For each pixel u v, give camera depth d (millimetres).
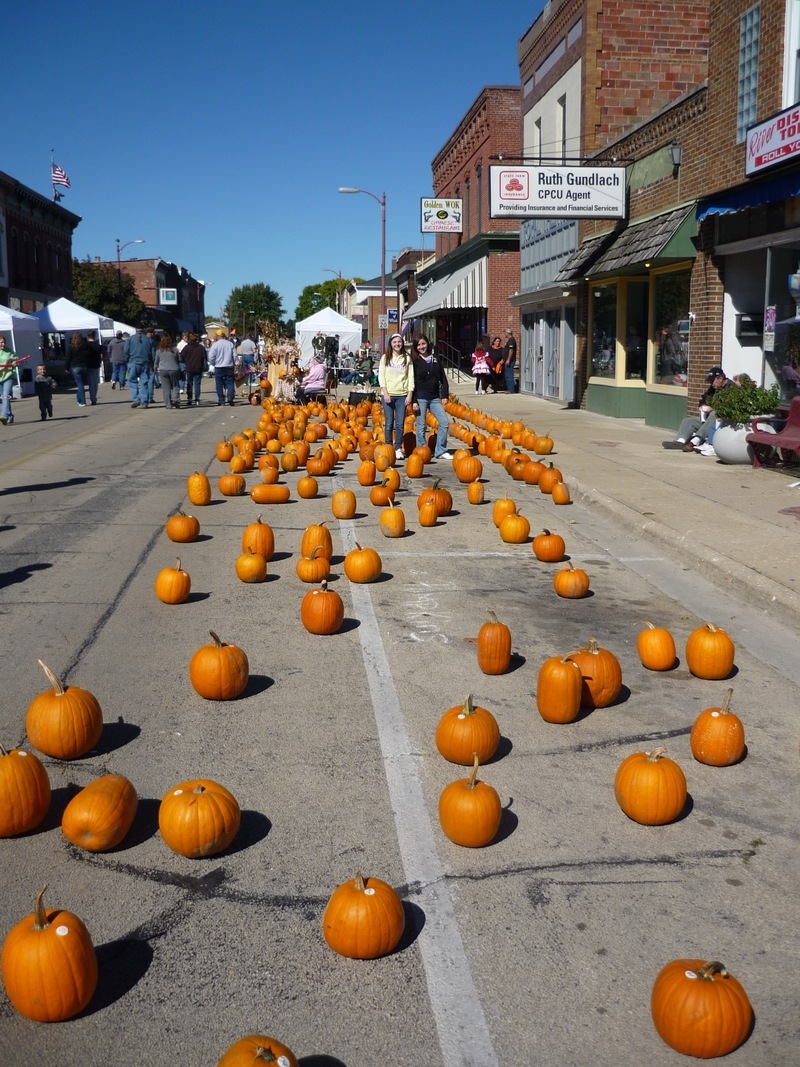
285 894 3643
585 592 7598
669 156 16703
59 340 52656
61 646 6316
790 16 12914
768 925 3467
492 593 7688
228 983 3168
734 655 6285
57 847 3984
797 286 13312
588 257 20984
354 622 6891
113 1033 2961
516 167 18469
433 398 15391
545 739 4996
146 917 3506
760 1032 2955
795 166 12273
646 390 19328
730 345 15445
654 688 5723
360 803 4309
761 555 8234
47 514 10930
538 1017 3016
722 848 3971
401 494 12219
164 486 13031
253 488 11633
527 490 12555
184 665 5996
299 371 26562
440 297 39000
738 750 4691
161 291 93250
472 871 3789
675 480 12273
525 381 31047
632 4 21891
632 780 4121
